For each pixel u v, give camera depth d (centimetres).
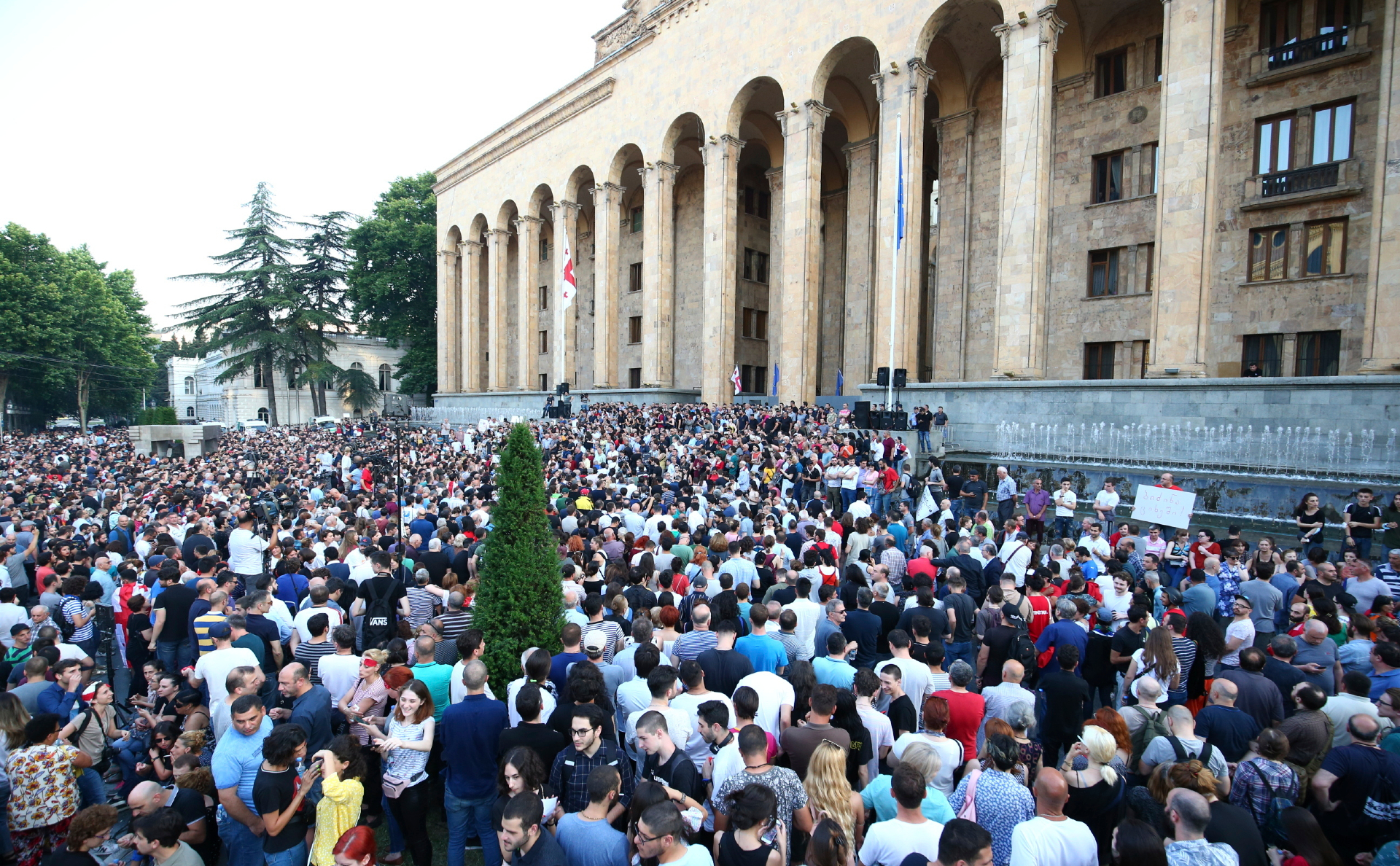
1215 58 1998
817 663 663
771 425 2492
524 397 4784
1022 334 2395
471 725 545
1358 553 1188
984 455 2297
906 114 2742
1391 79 1800
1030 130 2381
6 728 555
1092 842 410
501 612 682
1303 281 2258
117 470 2288
